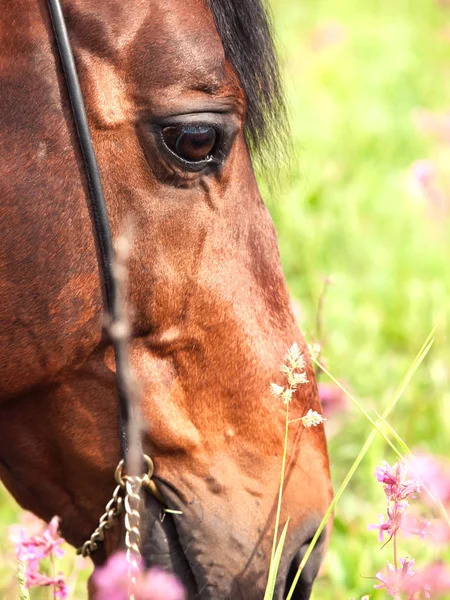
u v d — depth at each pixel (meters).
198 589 2.68
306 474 2.71
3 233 2.62
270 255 2.70
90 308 2.64
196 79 2.61
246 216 2.68
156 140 2.62
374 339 3.65
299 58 6.33
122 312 2.63
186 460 2.67
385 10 7.68
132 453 2.65
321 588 3.01
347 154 5.18
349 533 3.06
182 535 2.67
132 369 2.65
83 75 2.61
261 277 2.69
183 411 2.67
